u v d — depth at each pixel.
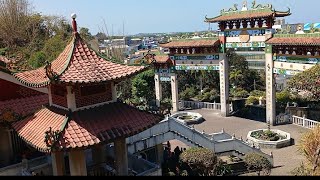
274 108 43.84
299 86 36.44
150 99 57.44
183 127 29.59
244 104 55.59
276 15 42.53
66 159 22.84
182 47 50.56
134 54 98.56
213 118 49.31
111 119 18.75
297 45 38.59
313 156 20.91
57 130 16.78
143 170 23.08
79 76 17.97
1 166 23.06
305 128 41.69
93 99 19.06
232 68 69.81
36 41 61.19
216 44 47.88
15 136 23.73
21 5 64.75
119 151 19.61
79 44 19.97
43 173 21.94
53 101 19.80
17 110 22.72
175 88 53.59
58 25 71.38
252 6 44.44
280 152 34.94
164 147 33.06
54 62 20.34
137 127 18.72
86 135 17.22
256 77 70.00
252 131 40.69
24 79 19.53
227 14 47.12
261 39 44.22
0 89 23.12
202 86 65.94
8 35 60.69
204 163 25.31
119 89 57.09
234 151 31.64
